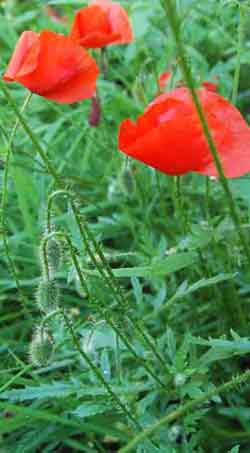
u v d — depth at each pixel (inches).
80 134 34.9
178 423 24.6
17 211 33.9
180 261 23.3
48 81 24.2
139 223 31.6
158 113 21.7
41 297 23.1
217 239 24.9
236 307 27.4
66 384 24.6
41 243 22.6
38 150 23.7
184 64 18.9
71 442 25.5
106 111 36.0
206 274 27.2
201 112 19.5
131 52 37.2
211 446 25.6
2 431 24.7
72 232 25.4
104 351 25.0
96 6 27.5
